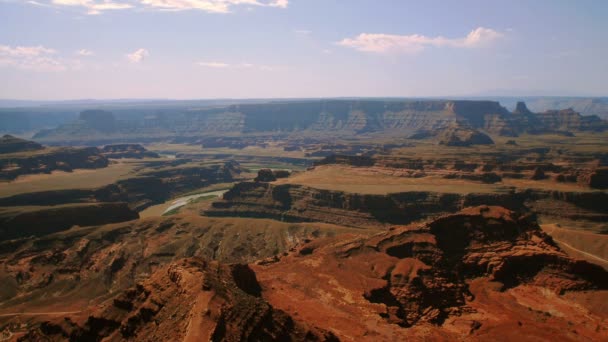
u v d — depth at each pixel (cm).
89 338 9319
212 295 8038
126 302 9469
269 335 7656
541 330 10562
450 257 13900
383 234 14850
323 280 12256
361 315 10400
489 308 11912
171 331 7562
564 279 12694
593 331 10769
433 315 11312
